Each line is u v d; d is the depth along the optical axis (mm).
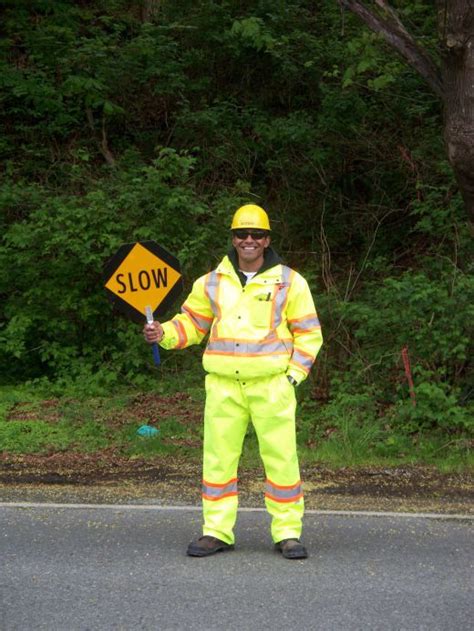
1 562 4988
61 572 4828
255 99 13984
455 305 8477
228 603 4391
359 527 5680
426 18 11781
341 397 8688
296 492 5152
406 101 12266
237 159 12891
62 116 13305
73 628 4094
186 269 10242
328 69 13117
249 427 8102
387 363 8922
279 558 5074
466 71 7145
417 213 11211
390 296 8797
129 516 5898
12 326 10117
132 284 5492
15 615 4242
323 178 12609
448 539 5465
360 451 7629
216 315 5109
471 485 6809
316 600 4438
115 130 14023
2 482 6770
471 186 7492
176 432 8328
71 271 10359
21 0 14305
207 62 14133
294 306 5109
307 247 12594
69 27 14172
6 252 10367
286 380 5082
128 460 7504
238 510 6043
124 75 13430
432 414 8039
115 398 9547
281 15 13695
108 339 10586
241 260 5121
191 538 5449
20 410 9078
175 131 13375
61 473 7051
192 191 10594
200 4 14430
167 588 4590
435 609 4340
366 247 12297
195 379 10016
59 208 10227
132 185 10633
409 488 6688
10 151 13250
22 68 13742
